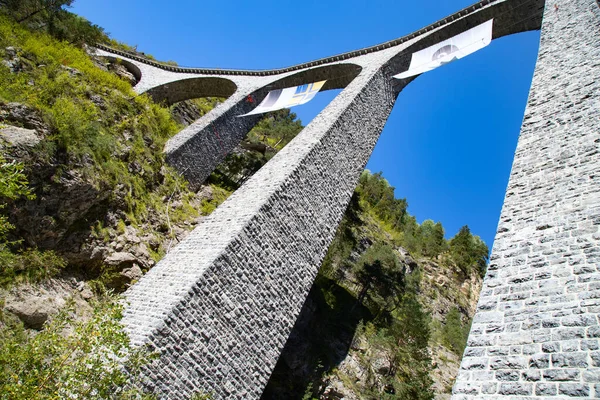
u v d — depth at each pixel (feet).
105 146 42.19
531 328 17.51
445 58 56.90
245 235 32.22
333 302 77.56
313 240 38.58
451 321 114.21
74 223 37.04
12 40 49.26
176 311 26.71
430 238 161.68
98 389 16.72
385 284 94.27
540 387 15.29
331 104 53.47
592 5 38.91
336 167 44.86
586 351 15.16
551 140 27.35
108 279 38.27
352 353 68.18
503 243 22.71
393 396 62.03
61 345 16.37
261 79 85.15
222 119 69.10
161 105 83.51
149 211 47.47
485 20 62.54
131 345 24.54
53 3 65.82
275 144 122.42
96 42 89.51
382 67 61.93
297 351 58.90
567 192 22.66
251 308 31.19
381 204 167.73
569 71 32.73
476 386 16.98
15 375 14.93
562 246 19.94
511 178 26.99
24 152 32.60
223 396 27.89
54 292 33.19
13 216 32.04
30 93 40.98
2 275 30.48
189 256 32.32
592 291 17.03
